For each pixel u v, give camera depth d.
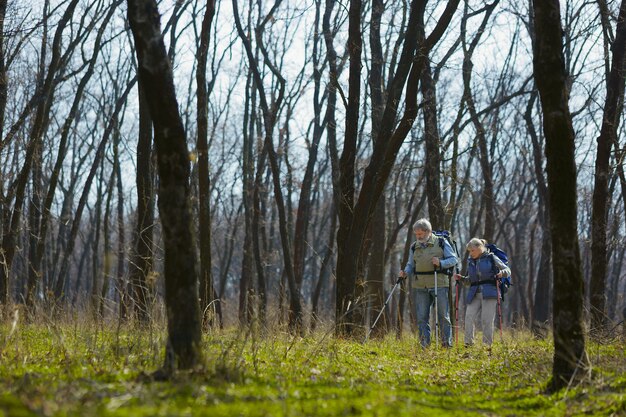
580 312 8.18
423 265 14.69
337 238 16.78
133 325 10.52
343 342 13.26
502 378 9.92
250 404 6.12
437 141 20.97
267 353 10.20
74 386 6.48
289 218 35.78
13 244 19.84
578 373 8.06
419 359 12.19
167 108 7.41
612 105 18.36
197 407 5.86
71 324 11.93
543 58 8.24
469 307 15.93
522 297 46.62
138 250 17.45
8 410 5.25
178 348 7.28
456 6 15.93
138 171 17.95
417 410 6.56
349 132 16.92
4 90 19.27
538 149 30.34
